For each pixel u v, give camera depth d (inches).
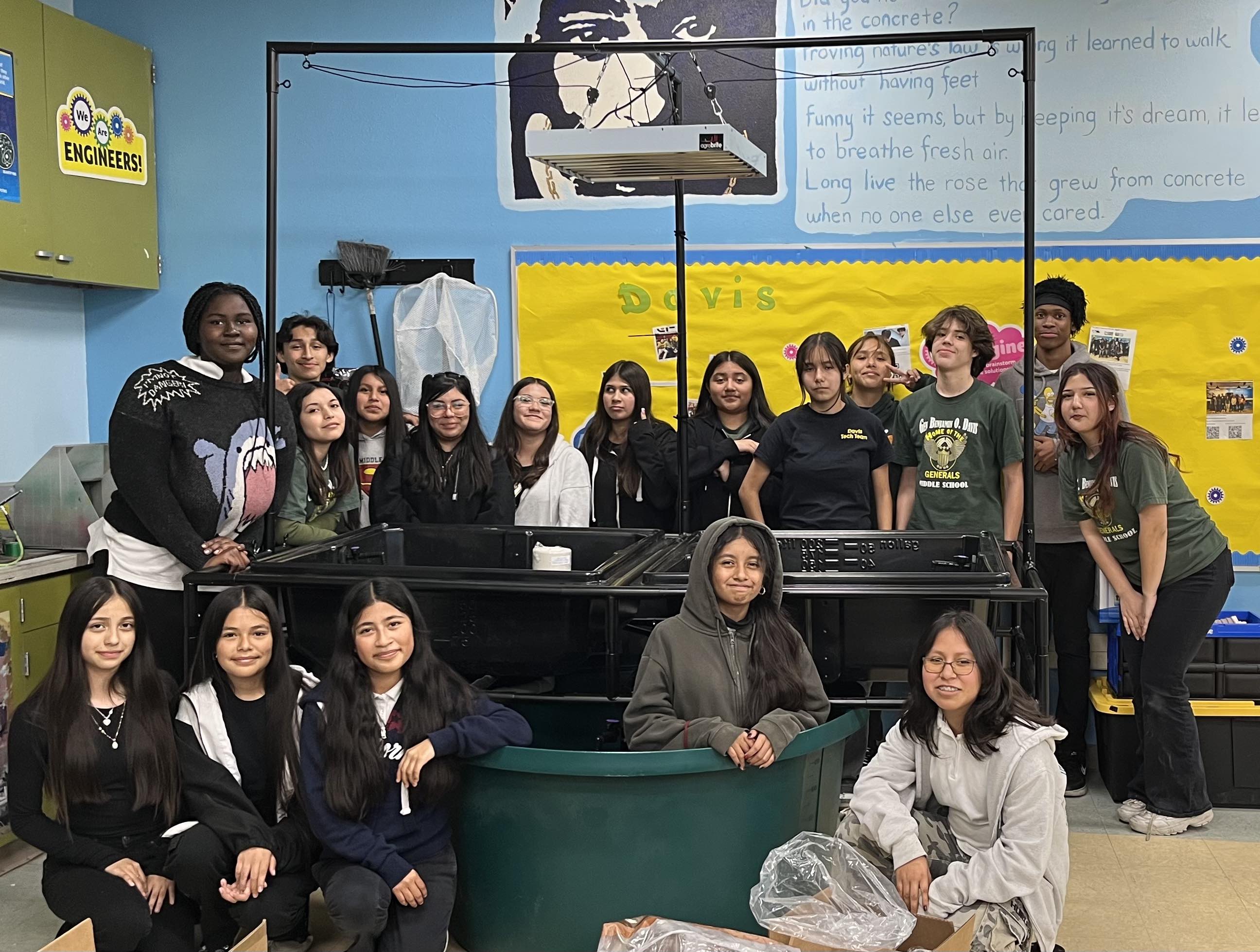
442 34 152.7
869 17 146.3
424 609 99.7
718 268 150.0
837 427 129.0
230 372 113.4
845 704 101.2
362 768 90.7
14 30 129.4
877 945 76.5
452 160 152.8
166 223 156.9
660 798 90.5
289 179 154.9
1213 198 142.8
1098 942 97.7
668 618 102.3
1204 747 130.3
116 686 93.2
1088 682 139.5
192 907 93.9
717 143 88.0
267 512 115.6
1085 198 144.6
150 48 155.4
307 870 95.5
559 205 151.8
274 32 154.3
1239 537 145.0
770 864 84.1
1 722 115.6
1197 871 112.9
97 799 91.5
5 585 117.3
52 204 135.5
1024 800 83.9
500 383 154.3
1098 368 121.9
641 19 149.4
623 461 136.9
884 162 147.3
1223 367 143.8
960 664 85.7
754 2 147.9
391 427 130.4
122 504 112.5
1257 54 141.0
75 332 156.3
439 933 90.8
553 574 98.9
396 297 153.9
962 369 129.5
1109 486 122.1
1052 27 143.6
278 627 95.6
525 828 92.7
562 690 107.2
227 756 94.7
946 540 118.5
